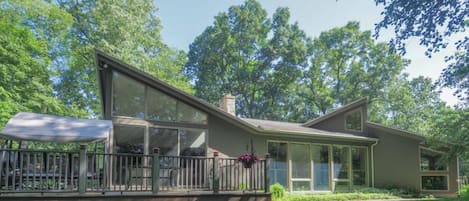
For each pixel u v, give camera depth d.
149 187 10.55
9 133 9.37
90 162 9.70
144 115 12.90
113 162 10.29
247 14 39.19
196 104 13.70
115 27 24.97
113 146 12.23
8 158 8.56
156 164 9.91
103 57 12.30
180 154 13.24
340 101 36.81
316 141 17.11
